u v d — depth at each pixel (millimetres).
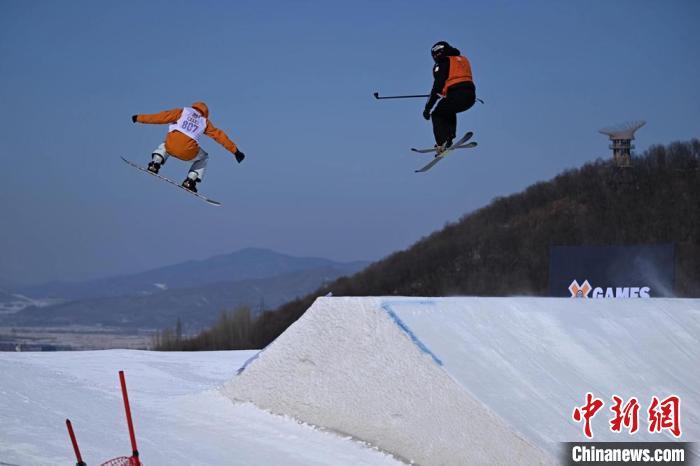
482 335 15938
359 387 15094
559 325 17484
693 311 20266
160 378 21859
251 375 17188
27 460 12039
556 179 125375
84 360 24641
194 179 22078
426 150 20703
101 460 12477
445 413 13602
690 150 110375
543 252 106438
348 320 15875
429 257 122312
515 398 13742
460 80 19594
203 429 15688
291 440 14945
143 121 21312
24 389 17281
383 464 13734
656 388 16047
